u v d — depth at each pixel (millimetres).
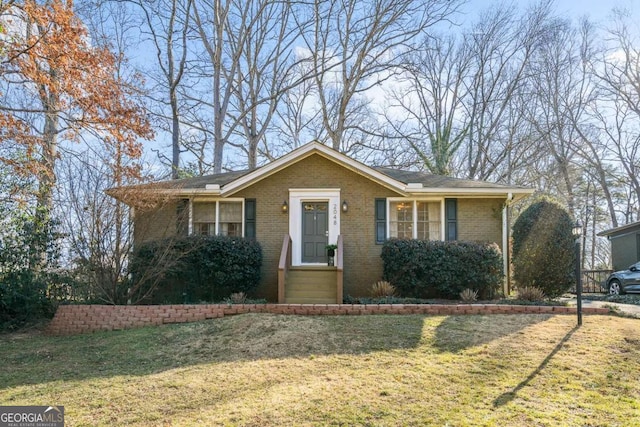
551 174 28938
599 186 31219
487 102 29078
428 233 13555
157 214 11555
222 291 11867
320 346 6992
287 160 13188
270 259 13328
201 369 6141
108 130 11297
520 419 4312
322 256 13375
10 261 9734
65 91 10867
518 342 6996
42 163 10820
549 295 12492
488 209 13461
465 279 11648
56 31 10406
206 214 13711
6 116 10242
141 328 8852
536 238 12438
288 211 13453
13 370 6457
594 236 32562
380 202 13445
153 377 5859
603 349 6609
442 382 5387
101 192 10094
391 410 4566
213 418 4445
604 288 18016
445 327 7910
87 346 7676
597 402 4754
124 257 10336
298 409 4621
